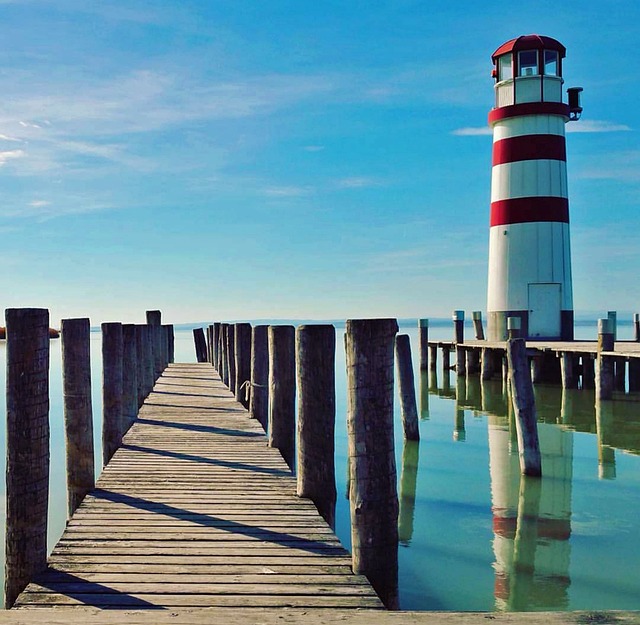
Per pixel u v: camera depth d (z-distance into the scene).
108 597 4.05
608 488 10.12
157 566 4.58
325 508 6.22
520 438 10.80
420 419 17.30
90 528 5.39
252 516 5.73
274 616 2.28
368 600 4.04
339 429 15.86
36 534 4.51
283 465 7.70
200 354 29.89
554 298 23.72
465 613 2.22
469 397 21.67
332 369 6.24
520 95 23.88
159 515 5.75
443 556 7.30
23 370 4.51
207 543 5.04
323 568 4.55
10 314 4.54
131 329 10.55
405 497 9.70
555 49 24.00
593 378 21.80
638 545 7.61
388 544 4.41
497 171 24.58
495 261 24.67
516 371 10.84
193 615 2.29
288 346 8.52
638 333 26.27
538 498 9.59
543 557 7.23
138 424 10.61
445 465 11.77
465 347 25.00
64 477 11.34
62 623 2.15
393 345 4.44
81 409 6.61
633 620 2.11
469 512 8.95
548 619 2.13
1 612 2.25
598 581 6.59
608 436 14.40
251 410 11.08
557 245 23.78
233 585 4.25
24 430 4.52
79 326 6.62
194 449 8.63
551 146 23.73
